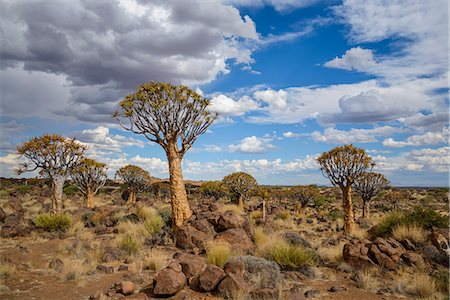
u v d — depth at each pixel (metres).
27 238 14.25
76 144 19.56
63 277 8.59
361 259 9.67
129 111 14.28
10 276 8.77
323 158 18.53
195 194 49.81
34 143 18.20
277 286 7.89
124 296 7.30
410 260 9.30
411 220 12.00
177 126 14.69
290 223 22.75
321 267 10.16
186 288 7.80
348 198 17.84
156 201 36.16
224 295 7.19
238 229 12.45
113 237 14.61
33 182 53.19
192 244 12.57
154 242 13.66
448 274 8.05
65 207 26.72
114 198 41.09
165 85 14.41
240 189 31.67
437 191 70.44
